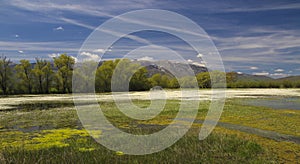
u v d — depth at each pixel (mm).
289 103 30203
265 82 68062
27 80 59656
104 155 10641
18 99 41906
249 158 10242
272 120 18859
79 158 10250
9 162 9695
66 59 59812
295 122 18062
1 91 57844
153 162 9836
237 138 13078
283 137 13703
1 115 22750
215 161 9875
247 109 24719
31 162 9766
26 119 20375
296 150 11289
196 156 10398
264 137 13688
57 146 12031
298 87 67125
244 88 67000
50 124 18141
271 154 10719
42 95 52906
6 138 13781
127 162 9812
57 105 31109
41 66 61062
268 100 33562
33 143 12680
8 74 58250
